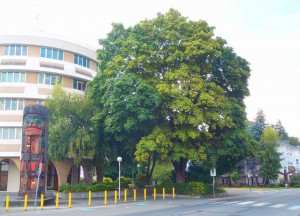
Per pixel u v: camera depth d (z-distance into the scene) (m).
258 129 81.81
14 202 23.09
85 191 33.12
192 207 22.00
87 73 47.69
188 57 31.42
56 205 22.39
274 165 69.06
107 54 34.16
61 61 44.81
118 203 25.83
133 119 29.28
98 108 34.28
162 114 31.33
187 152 30.53
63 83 44.47
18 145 40.84
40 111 25.64
